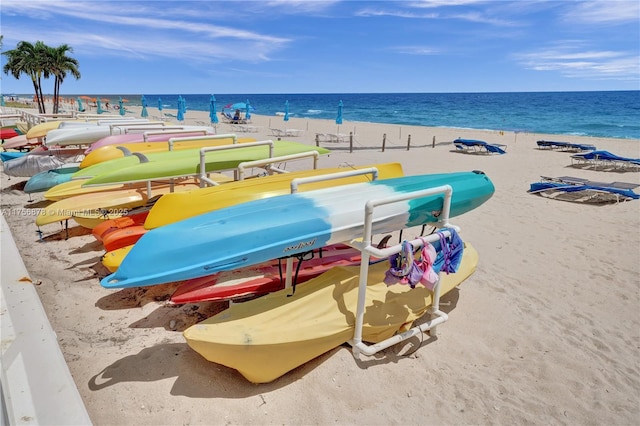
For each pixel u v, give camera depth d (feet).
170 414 10.28
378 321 12.74
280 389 11.28
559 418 11.04
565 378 12.58
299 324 11.68
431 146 69.92
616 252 22.99
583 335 14.85
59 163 34.24
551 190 38.29
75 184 25.66
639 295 17.97
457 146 66.44
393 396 11.39
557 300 17.37
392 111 230.07
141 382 11.27
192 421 10.11
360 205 12.80
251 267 15.14
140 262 10.64
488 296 17.35
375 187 14.52
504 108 236.02
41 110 108.27
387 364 12.52
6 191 33.83
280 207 12.34
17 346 10.32
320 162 49.11
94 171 21.81
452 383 12.10
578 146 64.28
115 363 12.10
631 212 31.24
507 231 26.40
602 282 19.19
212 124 92.73
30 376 9.34
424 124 146.92
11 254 16.08
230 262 11.00
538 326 15.29
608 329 15.30
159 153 22.26
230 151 23.20
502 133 91.71
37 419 8.21
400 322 13.06
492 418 10.89
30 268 19.06
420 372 12.40
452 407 11.18
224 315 11.71
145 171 19.76
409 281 12.07
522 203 33.60
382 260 15.25
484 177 17.42
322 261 16.03
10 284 13.53
